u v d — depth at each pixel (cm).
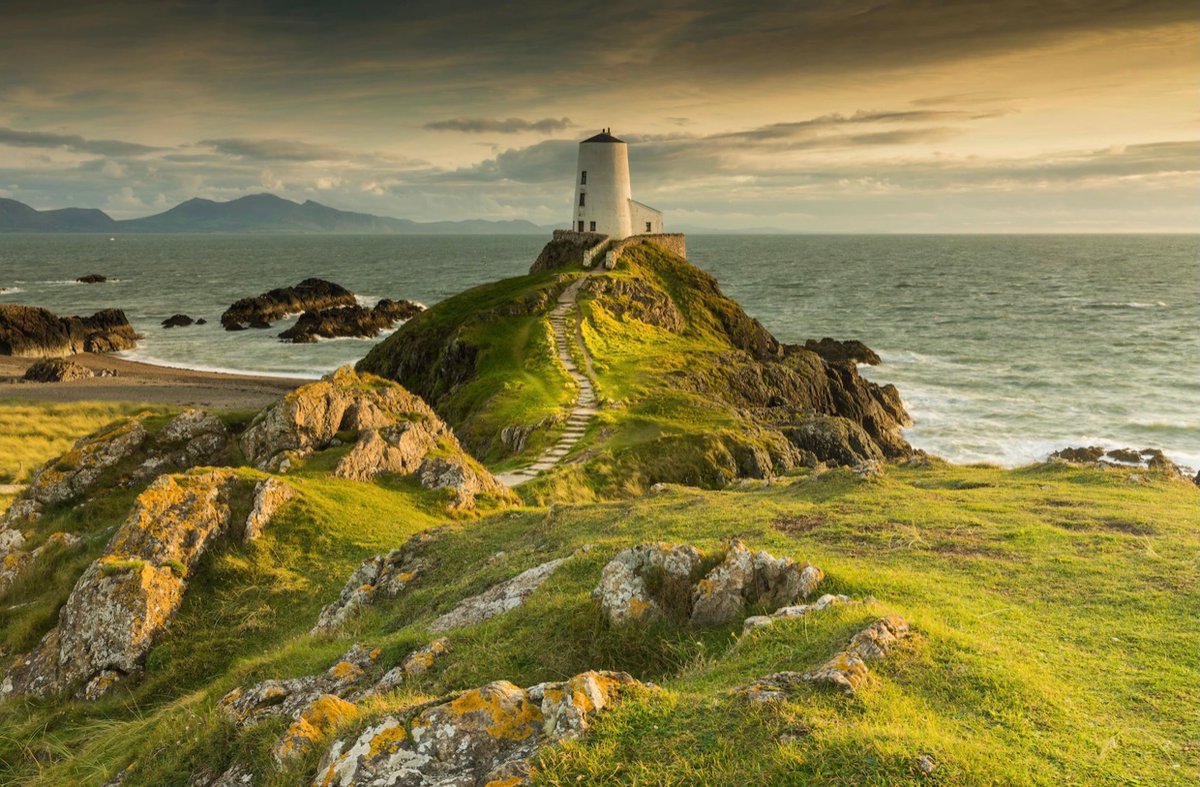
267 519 2191
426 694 1070
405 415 3148
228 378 8269
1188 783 690
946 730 772
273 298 13075
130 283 19262
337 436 2866
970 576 1436
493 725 812
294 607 1922
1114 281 19225
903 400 7269
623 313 7450
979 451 5828
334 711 1012
